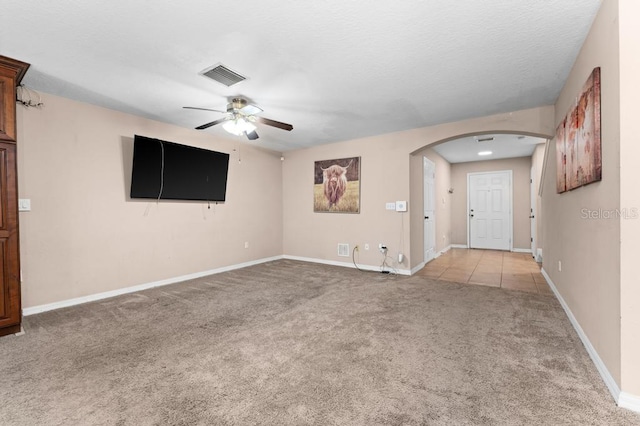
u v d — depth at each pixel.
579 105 2.30
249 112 3.48
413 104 3.50
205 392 1.69
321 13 1.88
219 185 4.76
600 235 1.88
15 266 2.49
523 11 1.88
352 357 2.07
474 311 2.97
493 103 3.49
